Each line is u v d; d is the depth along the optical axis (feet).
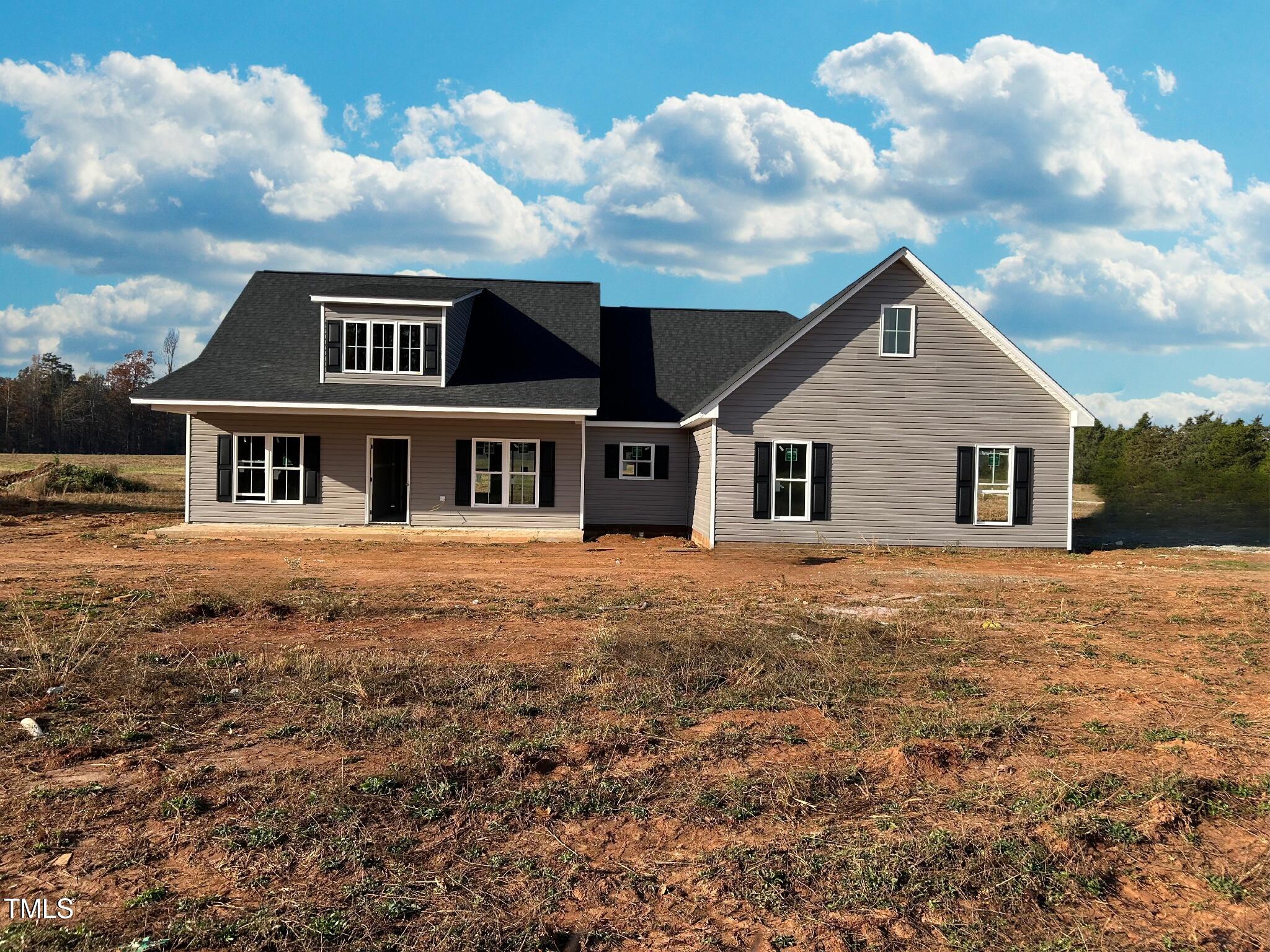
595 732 22.71
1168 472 156.66
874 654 31.83
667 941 13.61
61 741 21.58
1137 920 14.53
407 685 26.61
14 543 65.10
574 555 64.28
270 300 86.79
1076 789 19.36
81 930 13.43
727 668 29.50
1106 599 46.24
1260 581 54.19
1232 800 19.22
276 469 75.10
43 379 324.39
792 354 69.15
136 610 37.81
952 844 16.70
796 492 70.85
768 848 16.55
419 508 75.56
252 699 25.17
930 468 69.51
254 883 14.94
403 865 15.70
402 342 75.05
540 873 15.56
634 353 91.30
